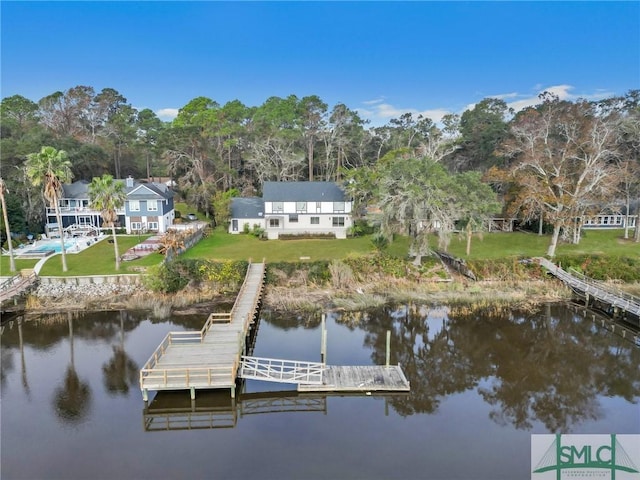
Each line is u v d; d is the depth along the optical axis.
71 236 52.59
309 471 15.85
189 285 36.22
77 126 87.75
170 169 68.50
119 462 16.30
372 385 21.52
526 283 37.75
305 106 77.50
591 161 40.53
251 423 18.92
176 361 21.95
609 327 30.27
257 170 70.75
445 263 41.91
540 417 19.66
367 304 33.78
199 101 79.12
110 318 31.05
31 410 19.69
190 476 15.53
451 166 69.12
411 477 15.57
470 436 18.12
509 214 48.16
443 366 24.55
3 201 36.31
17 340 27.47
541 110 65.06
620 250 44.12
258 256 42.06
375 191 40.84
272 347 26.66
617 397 21.45
